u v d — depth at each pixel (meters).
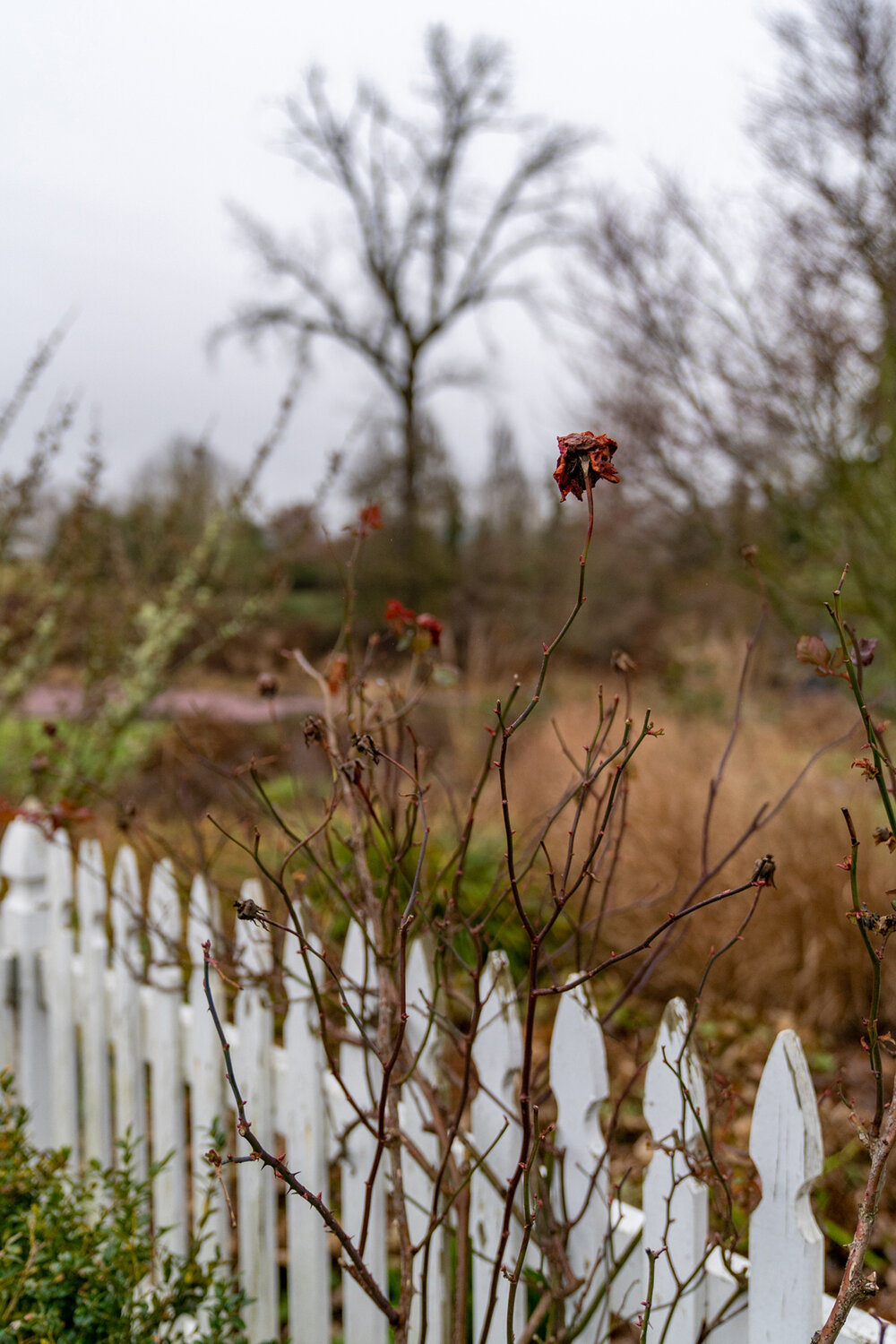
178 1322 1.52
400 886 1.38
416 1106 1.19
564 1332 1.04
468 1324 1.20
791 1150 0.86
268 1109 1.42
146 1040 1.74
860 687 0.83
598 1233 1.06
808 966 2.67
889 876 2.76
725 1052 2.53
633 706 6.49
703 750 3.98
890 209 3.68
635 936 2.95
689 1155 0.93
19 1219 1.35
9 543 3.07
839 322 3.87
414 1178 1.24
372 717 1.42
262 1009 1.42
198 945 1.57
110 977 1.82
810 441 4.04
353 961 1.34
